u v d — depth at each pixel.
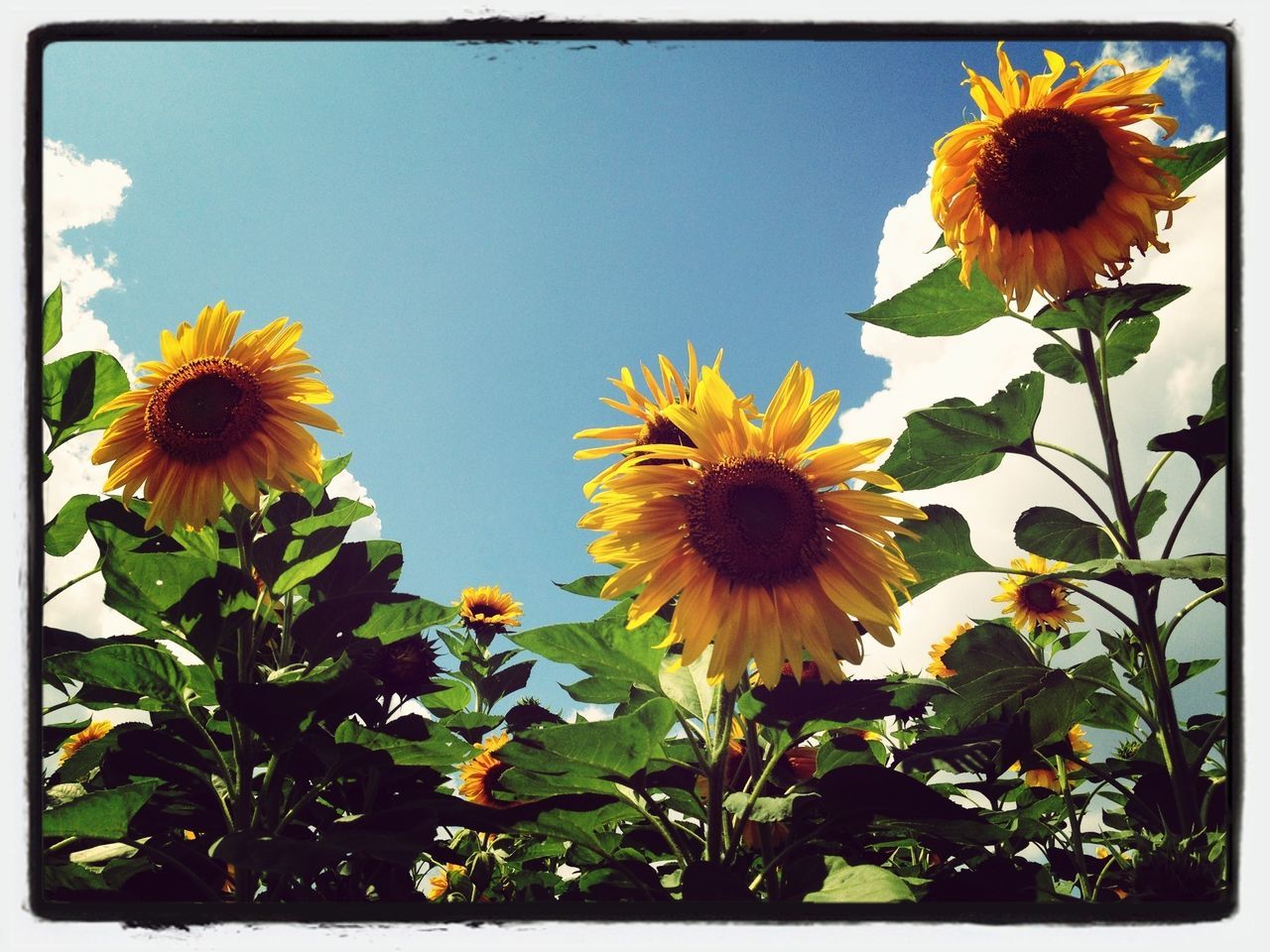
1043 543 1.28
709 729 1.15
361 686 1.19
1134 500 1.27
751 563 1.11
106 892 1.16
